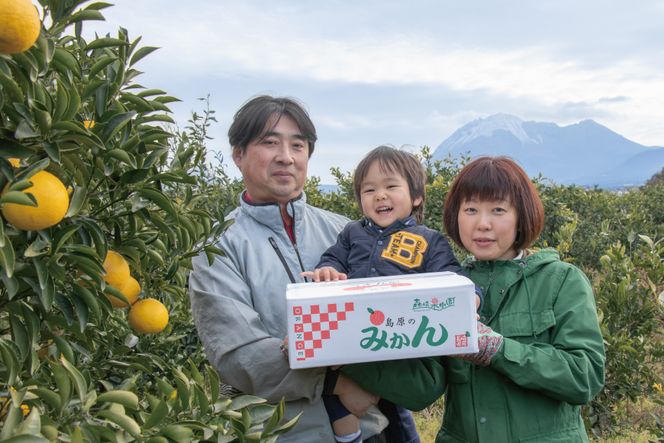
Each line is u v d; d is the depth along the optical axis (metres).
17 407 1.14
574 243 8.97
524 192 1.91
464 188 1.96
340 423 2.01
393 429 2.31
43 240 1.22
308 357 1.59
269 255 2.16
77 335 1.54
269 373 1.86
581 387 1.73
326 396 2.02
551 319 1.85
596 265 9.09
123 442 1.23
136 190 1.39
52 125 1.17
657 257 3.89
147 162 1.44
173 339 3.19
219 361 1.93
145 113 1.53
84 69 1.48
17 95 1.14
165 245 1.75
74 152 1.28
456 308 1.60
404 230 2.28
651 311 4.27
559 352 1.77
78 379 1.25
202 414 1.38
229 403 1.43
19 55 1.14
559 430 1.85
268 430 1.39
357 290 1.65
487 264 2.01
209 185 5.70
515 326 1.88
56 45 1.39
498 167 1.93
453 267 2.13
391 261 2.20
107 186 1.42
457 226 2.05
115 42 1.43
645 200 14.60
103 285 1.32
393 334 1.60
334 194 8.37
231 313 1.95
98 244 1.33
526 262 1.95
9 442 1.03
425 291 1.60
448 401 2.04
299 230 2.29
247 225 2.23
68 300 1.37
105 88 1.33
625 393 4.35
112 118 1.29
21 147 1.15
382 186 2.32
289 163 2.18
